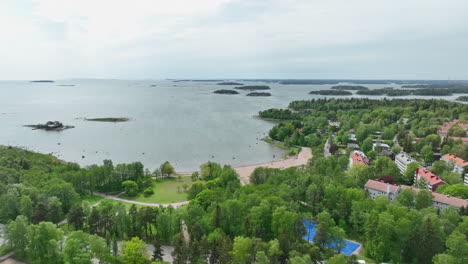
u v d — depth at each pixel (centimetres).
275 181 16638
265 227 12088
